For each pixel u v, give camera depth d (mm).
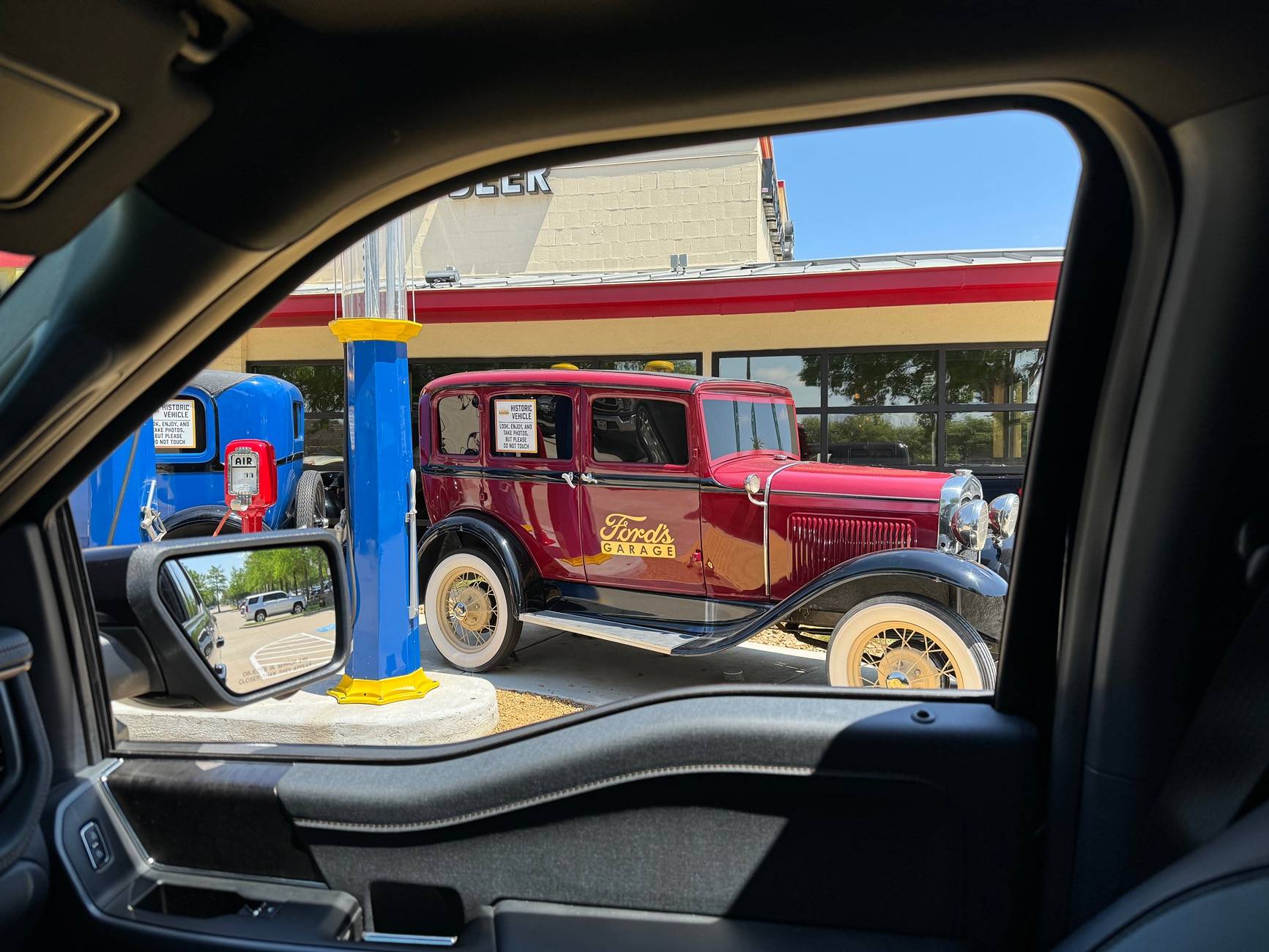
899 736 1315
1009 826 1292
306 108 859
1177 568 1087
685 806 1378
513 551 5547
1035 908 1287
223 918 1358
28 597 1366
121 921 1312
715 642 4711
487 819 1433
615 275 10258
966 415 9148
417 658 4332
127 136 754
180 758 1537
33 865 1248
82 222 826
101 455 1279
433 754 1557
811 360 9609
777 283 8875
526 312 9656
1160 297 1048
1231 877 787
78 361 1045
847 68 853
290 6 752
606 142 988
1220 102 868
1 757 1227
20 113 678
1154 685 1115
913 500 4504
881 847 1335
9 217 790
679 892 1388
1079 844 1200
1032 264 8125
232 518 7039
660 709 1472
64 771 1427
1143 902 865
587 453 5449
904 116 954
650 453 5250
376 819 1443
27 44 632
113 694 1534
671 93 895
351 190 977
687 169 10906
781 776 1346
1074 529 1244
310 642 1775
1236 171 911
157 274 989
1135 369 1100
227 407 7191
